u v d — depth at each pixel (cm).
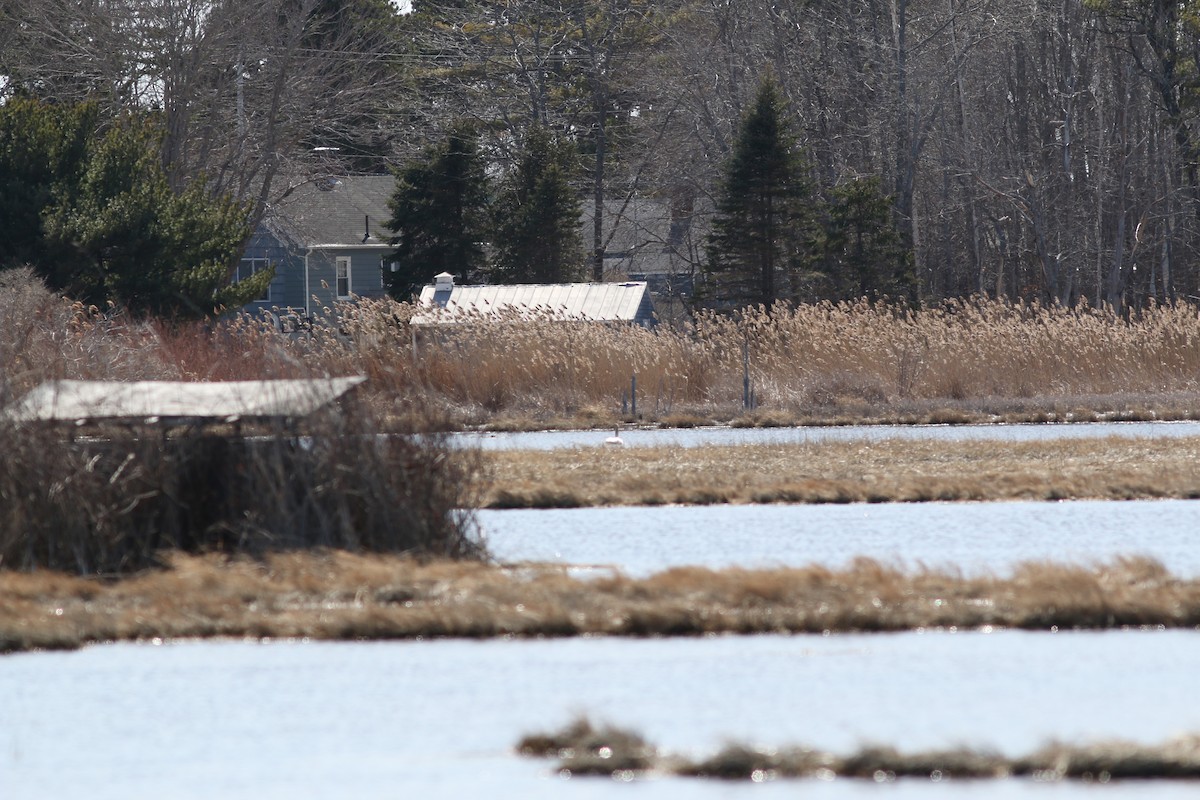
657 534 6388
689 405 12756
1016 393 13125
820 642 4344
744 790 3112
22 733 3606
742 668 4059
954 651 4200
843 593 4706
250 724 3647
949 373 13262
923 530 6359
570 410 12650
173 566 5381
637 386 13100
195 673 4138
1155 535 6100
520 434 11450
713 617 4509
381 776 3266
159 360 11050
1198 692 3719
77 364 10081
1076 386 13250
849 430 11375
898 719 3556
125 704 3844
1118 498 7269
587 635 4500
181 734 3591
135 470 5516
